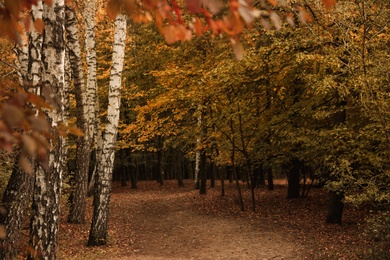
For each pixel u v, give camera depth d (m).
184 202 19.52
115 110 11.40
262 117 14.88
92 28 15.21
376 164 9.45
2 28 1.47
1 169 8.60
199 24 1.62
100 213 11.32
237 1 1.29
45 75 5.68
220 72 12.20
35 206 5.79
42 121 1.17
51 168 5.82
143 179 39.34
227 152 17.22
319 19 10.30
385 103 7.79
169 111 20.39
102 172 11.41
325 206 15.99
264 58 12.20
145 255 10.59
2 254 5.98
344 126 11.09
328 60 9.38
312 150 12.16
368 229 8.66
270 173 22.55
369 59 8.32
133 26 20.27
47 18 5.72
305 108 13.18
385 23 8.74
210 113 15.57
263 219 14.32
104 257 10.19
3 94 1.45
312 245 10.52
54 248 5.89
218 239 11.99
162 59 19.80
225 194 21.05
